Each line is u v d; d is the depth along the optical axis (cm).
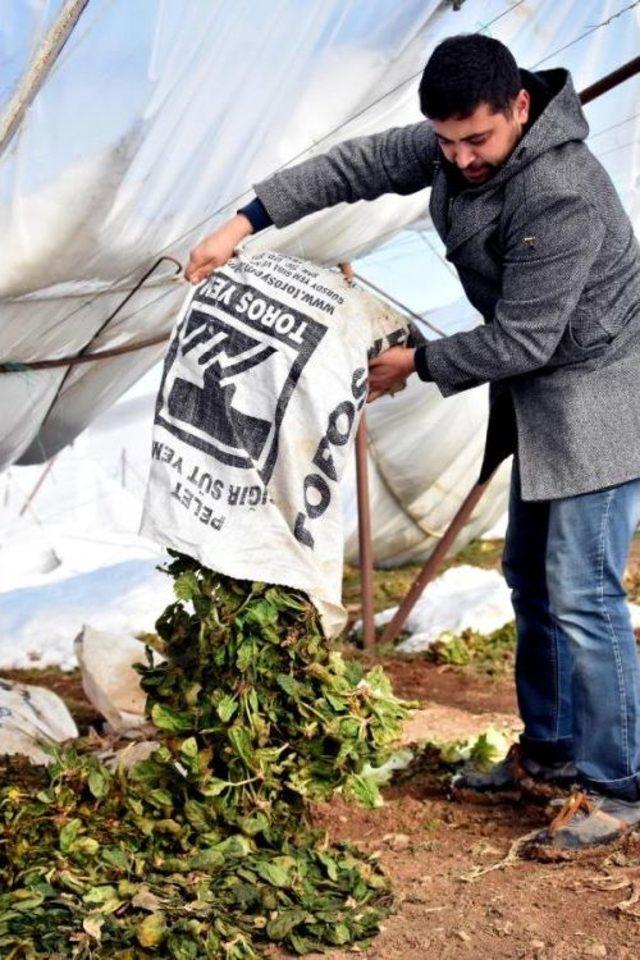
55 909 337
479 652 874
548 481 399
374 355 401
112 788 396
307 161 423
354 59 525
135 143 476
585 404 394
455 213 393
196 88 477
